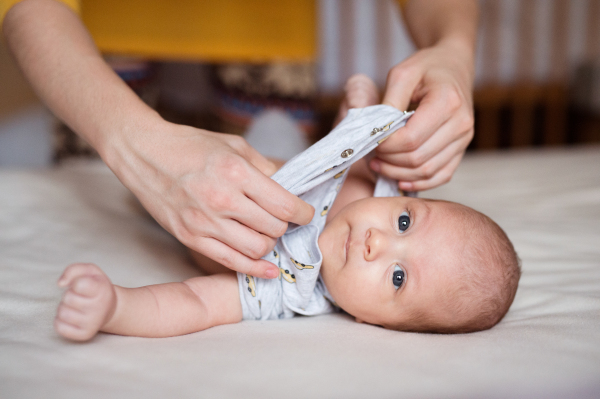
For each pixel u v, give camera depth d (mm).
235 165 655
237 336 682
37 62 837
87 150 1891
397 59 3037
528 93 3309
